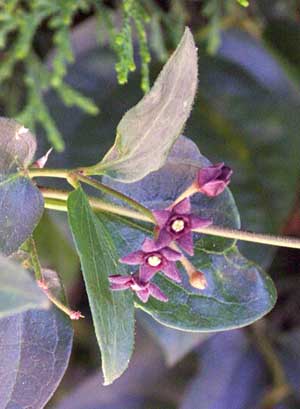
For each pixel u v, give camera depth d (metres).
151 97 0.18
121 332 0.18
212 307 0.21
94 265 0.18
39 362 0.21
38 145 0.29
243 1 0.25
